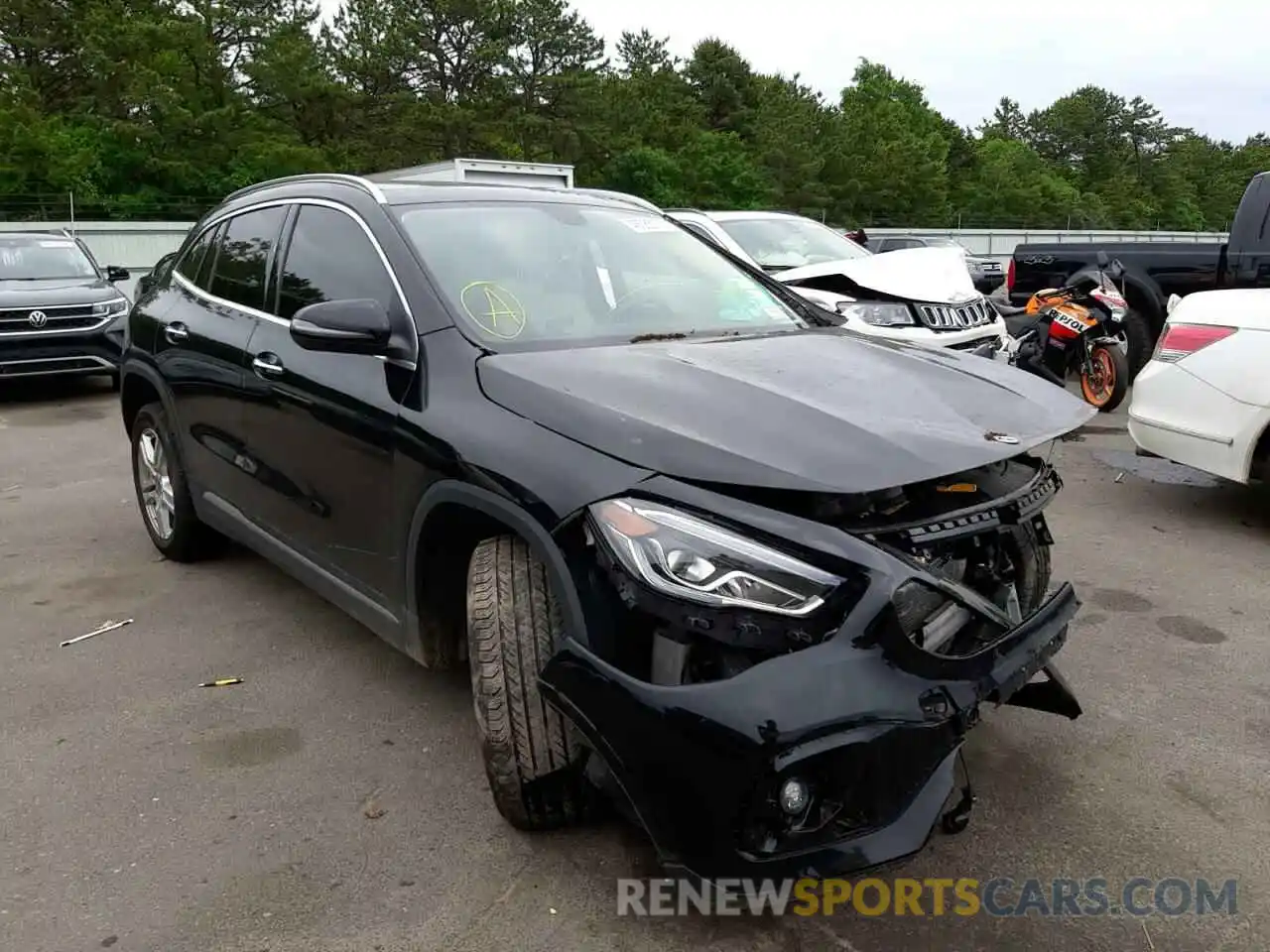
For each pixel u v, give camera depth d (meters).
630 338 3.37
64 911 2.63
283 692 3.86
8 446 8.41
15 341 10.02
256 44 47.94
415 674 4.00
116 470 7.51
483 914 2.62
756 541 2.29
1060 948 2.48
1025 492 2.70
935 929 2.55
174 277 5.14
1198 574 5.02
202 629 4.45
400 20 47.50
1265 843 2.88
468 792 3.17
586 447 2.57
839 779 2.24
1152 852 2.84
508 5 48.31
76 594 4.89
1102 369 9.09
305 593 4.88
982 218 59.34
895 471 2.35
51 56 46.03
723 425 2.52
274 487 3.98
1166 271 10.12
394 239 3.49
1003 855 2.83
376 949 2.50
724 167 52.97
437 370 3.10
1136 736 3.46
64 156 36.78
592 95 50.28
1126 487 6.72
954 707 2.33
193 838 2.95
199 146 40.44
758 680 2.22
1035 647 2.58
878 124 67.69
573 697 2.42
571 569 2.46
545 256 3.66
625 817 2.72
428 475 2.94
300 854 2.87
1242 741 3.42
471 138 46.19
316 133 46.88
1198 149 93.31
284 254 4.10
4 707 3.75
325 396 3.48
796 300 4.05
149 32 42.31
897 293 7.21
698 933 2.54
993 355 7.52
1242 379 5.34
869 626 2.27
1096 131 95.94
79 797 3.15
